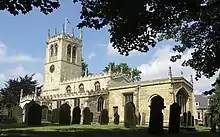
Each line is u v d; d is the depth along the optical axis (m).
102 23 14.05
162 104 19.47
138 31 14.85
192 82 50.16
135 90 50.25
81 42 81.31
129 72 88.00
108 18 13.85
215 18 16.89
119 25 14.18
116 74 63.72
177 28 21.14
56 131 18.66
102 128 23.56
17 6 11.82
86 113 35.78
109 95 54.59
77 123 35.12
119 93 52.94
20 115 43.19
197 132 23.34
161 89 47.31
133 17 13.11
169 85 46.41
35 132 17.33
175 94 45.94
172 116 21.16
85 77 68.00
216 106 40.84
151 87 48.62
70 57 77.75
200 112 82.56
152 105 19.56
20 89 75.50
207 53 19.64
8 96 72.81
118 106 52.44
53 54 77.69
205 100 84.62
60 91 72.94
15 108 43.34
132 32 14.72
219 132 25.38
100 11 13.80
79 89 68.62
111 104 53.69
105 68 90.50
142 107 48.97
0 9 11.82
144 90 49.53
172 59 21.92
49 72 77.25
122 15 13.08
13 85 76.00
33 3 11.96
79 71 79.12
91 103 56.38
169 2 12.85
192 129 27.06
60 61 75.12
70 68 76.94
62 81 73.88
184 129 26.94
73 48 79.12
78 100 58.94
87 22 14.10
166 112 45.59
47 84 76.94
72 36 78.94
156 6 13.37
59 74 74.50
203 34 20.03
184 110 47.31
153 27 14.77
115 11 13.17
